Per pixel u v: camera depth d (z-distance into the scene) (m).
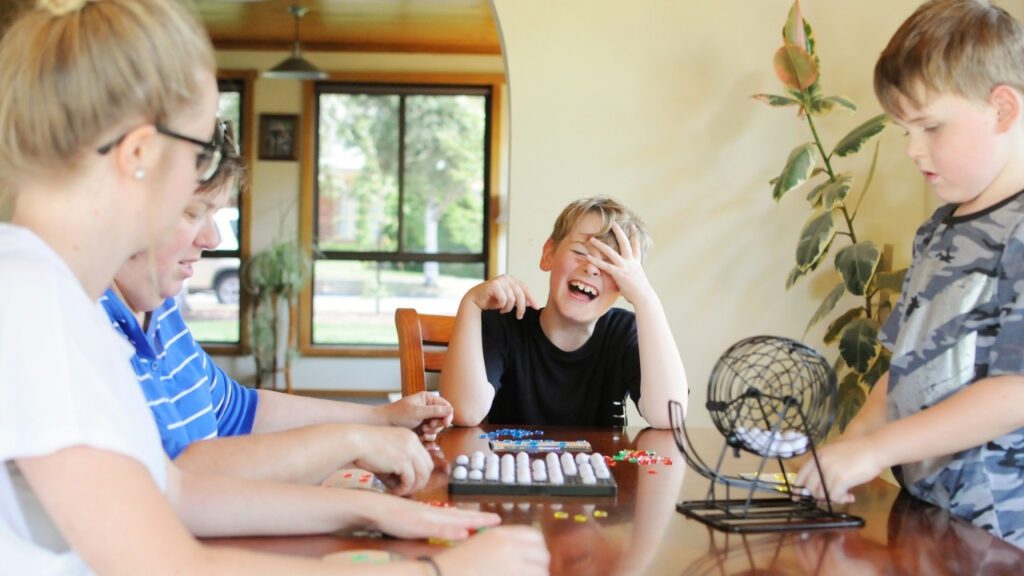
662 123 2.94
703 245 2.94
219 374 1.57
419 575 0.80
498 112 8.04
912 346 1.34
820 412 1.13
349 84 8.06
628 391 1.97
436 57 8.04
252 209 8.04
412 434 1.21
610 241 1.91
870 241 2.80
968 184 1.26
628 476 1.31
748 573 0.90
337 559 0.88
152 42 0.76
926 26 1.21
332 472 1.16
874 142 2.89
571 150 2.95
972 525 1.10
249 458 1.12
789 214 2.93
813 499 1.16
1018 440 1.23
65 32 0.75
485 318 2.01
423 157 8.14
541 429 1.77
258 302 7.96
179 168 0.81
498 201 8.06
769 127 2.92
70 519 0.71
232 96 8.05
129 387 0.79
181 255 1.29
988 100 1.19
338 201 8.16
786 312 2.94
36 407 0.71
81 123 0.75
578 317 1.90
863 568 0.92
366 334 8.20
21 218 0.79
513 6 2.93
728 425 1.12
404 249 8.20
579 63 2.94
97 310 0.81
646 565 0.92
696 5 2.92
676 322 2.94
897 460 1.14
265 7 6.79
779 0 2.91
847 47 2.90
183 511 0.96
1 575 0.77
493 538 0.84
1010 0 2.73
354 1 6.58
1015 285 1.23
